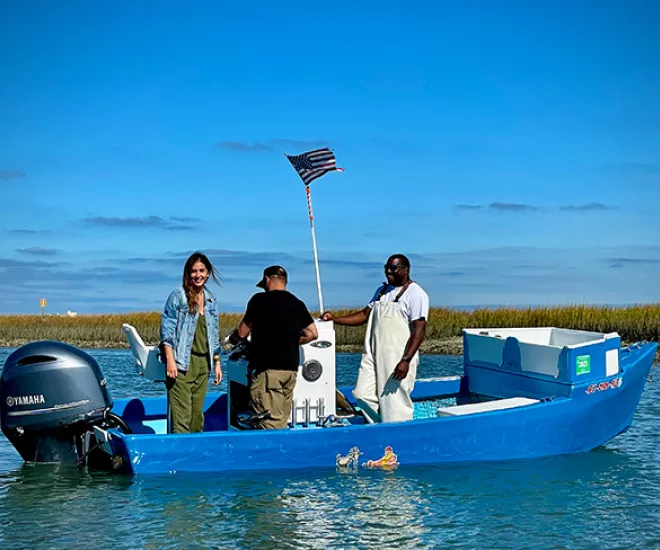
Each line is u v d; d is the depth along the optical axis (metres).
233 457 7.75
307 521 6.41
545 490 7.41
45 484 7.49
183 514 6.56
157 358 8.31
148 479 7.57
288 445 7.85
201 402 8.13
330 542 5.93
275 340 7.94
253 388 8.04
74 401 7.98
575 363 8.93
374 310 8.66
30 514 6.58
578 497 7.20
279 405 8.02
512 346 9.70
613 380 9.27
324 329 8.56
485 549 5.81
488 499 7.07
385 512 6.65
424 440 8.21
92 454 8.15
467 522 6.42
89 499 6.98
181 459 7.66
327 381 8.53
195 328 8.02
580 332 10.02
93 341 34.56
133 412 9.77
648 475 8.04
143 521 6.40
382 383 8.55
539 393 9.38
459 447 8.32
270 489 7.29
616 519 6.54
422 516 6.57
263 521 6.39
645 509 6.83
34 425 7.98
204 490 7.23
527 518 6.55
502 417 8.50
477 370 10.37
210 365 8.18
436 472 8.02
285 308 7.98
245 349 8.61
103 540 5.97
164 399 9.93
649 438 10.10
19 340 35.03
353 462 8.00
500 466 8.30
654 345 10.11
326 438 7.93
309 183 10.23
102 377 8.25
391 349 8.52
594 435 9.18
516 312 28.36
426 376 18.08
